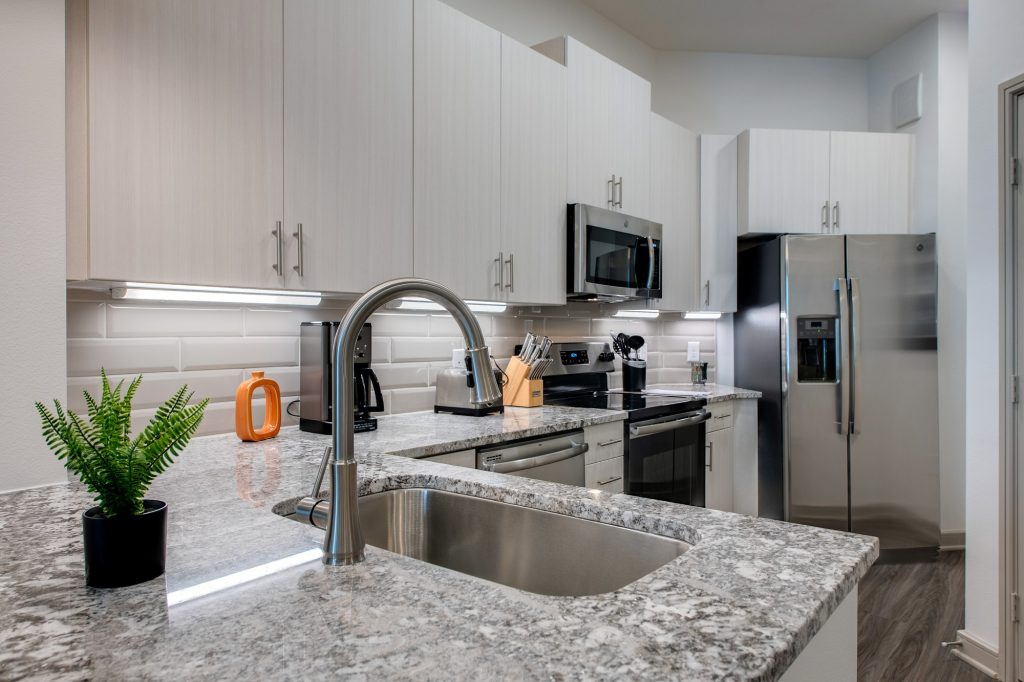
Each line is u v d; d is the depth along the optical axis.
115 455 0.72
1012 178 2.13
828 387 3.33
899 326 3.31
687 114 4.09
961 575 3.07
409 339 2.46
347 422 0.79
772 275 3.50
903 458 3.30
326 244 1.76
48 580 0.73
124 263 1.36
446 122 2.12
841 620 0.82
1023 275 2.11
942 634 2.42
